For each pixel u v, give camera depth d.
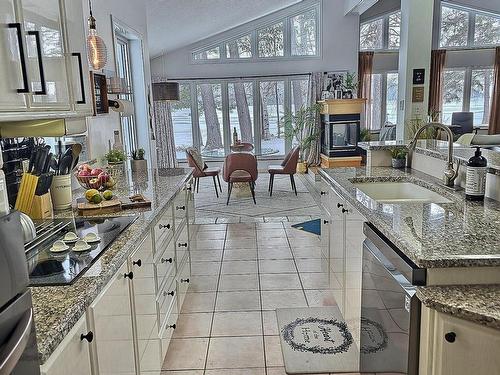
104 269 1.43
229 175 6.62
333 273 2.94
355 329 2.30
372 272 1.88
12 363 0.69
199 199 7.13
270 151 10.05
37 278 1.36
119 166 3.33
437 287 1.36
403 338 1.50
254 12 8.47
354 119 8.51
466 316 1.22
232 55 9.82
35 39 1.48
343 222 2.56
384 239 1.75
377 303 1.83
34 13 1.51
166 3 5.38
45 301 1.21
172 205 2.69
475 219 1.78
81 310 1.20
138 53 4.66
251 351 2.56
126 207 2.26
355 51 9.62
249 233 5.00
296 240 4.68
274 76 9.78
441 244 1.48
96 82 3.07
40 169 2.12
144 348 1.89
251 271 3.81
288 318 2.93
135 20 4.41
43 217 2.03
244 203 6.73
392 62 10.05
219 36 9.69
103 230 1.87
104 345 1.37
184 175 3.45
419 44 6.04
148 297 1.99
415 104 6.18
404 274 1.47
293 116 9.81
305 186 8.05
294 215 5.84
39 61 1.49
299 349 2.56
